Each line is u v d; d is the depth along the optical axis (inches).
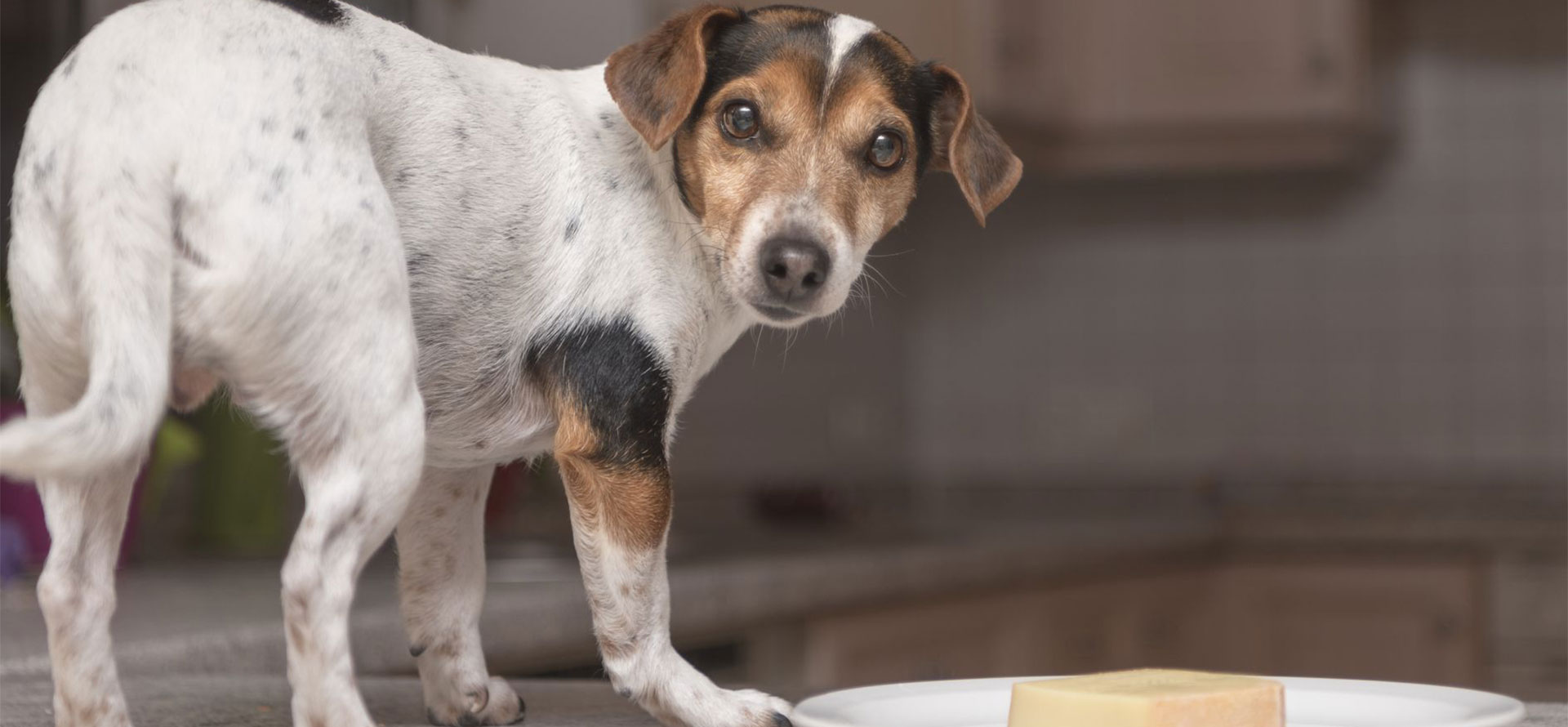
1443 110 239.5
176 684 81.2
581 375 63.6
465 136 62.6
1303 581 210.5
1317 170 244.7
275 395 54.0
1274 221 246.1
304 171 53.9
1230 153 230.5
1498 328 236.2
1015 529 201.3
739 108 67.9
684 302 66.7
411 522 70.1
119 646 85.9
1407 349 240.2
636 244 65.2
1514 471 234.7
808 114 68.2
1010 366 257.0
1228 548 215.0
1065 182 254.4
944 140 77.4
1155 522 213.2
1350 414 242.4
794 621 135.0
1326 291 243.8
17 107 148.9
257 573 133.4
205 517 155.2
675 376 66.5
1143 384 250.8
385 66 61.1
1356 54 223.3
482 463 68.2
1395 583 205.6
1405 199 241.0
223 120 53.3
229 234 52.2
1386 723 60.2
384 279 54.9
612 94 65.2
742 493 231.1
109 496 57.0
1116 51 230.5
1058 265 254.8
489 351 63.9
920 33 208.2
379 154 60.1
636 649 64.4
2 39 148.0
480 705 70.7
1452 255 238.4
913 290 261.4
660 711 65.2
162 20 55.7
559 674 112.8
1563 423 232.7
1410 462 239.1
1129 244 251.9
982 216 75.7
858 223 69.2
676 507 224.5
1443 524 203.3
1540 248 234.7
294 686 54.6
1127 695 52.8
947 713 62.4
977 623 162.7
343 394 53.9
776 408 237.6
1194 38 228.4
